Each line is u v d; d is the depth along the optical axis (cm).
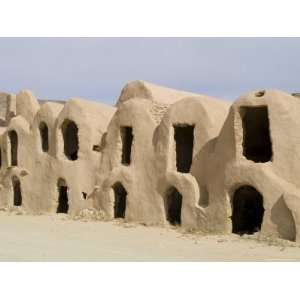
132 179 2033
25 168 2548
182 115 1909
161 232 1750
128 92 2402
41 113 2508
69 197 2294
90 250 1335
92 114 2339
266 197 1570
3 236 1602
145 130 2034
